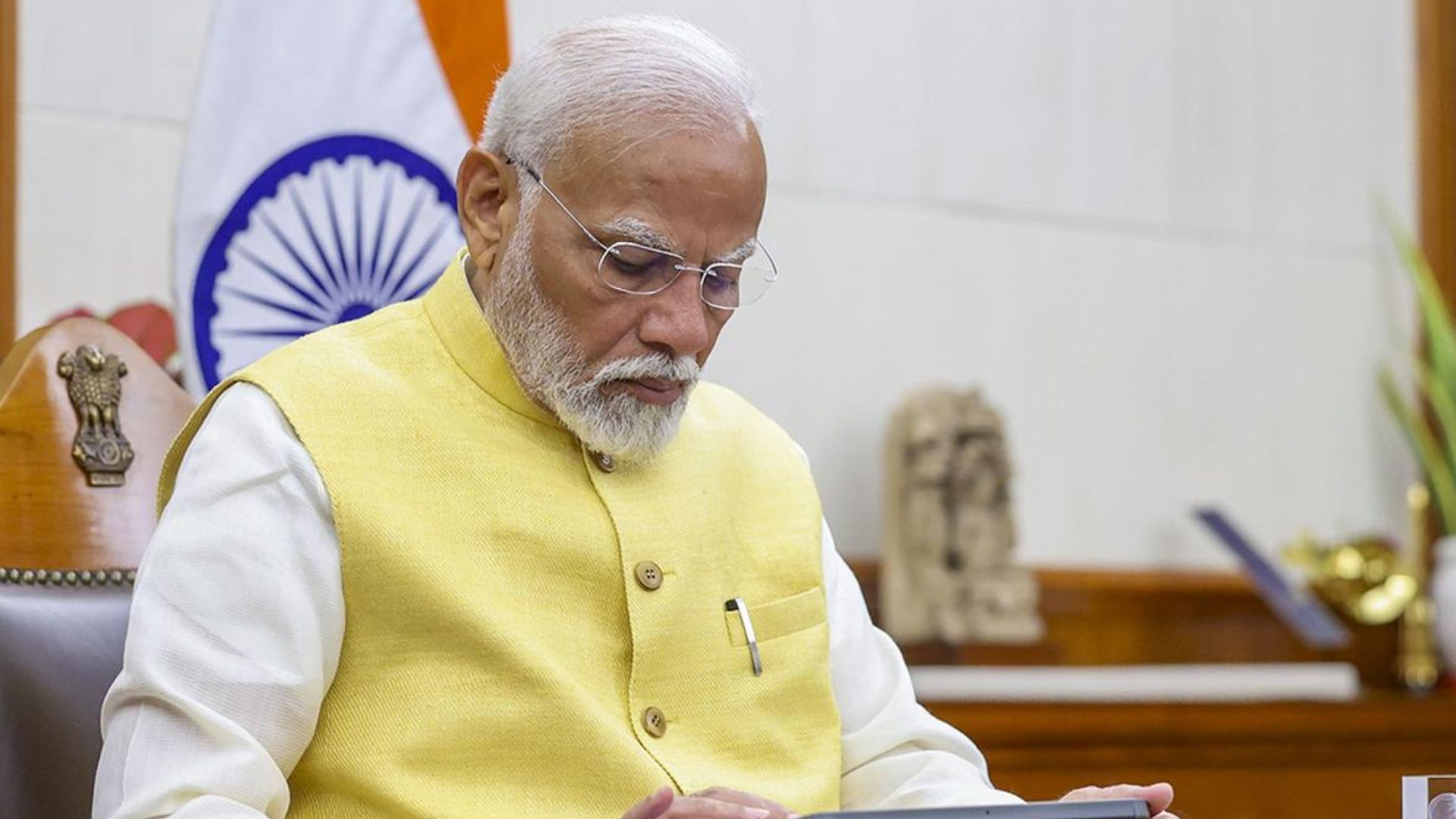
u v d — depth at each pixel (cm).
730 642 273
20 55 488
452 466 262
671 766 257
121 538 286
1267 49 716
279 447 255
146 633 242
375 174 479
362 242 475
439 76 489
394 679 252
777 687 275
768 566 284
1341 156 730
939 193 643
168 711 239
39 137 489
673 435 267
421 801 246
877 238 630
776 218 611
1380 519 732
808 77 619
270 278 465
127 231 501
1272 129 716
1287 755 576
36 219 488
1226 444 698
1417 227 743
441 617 252
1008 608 583
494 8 496
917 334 635
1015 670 572
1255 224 711
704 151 258
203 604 244
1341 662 703
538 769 251
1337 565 688
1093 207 675
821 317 617
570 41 267
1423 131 744
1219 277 701
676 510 275
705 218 258
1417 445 720
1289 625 688
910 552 580
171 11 511
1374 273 736
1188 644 670
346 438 258
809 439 611
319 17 478
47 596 273
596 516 267
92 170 497
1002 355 653
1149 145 688
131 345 304
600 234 256
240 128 467
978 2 655
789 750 273
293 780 254
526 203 264
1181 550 684
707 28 600
